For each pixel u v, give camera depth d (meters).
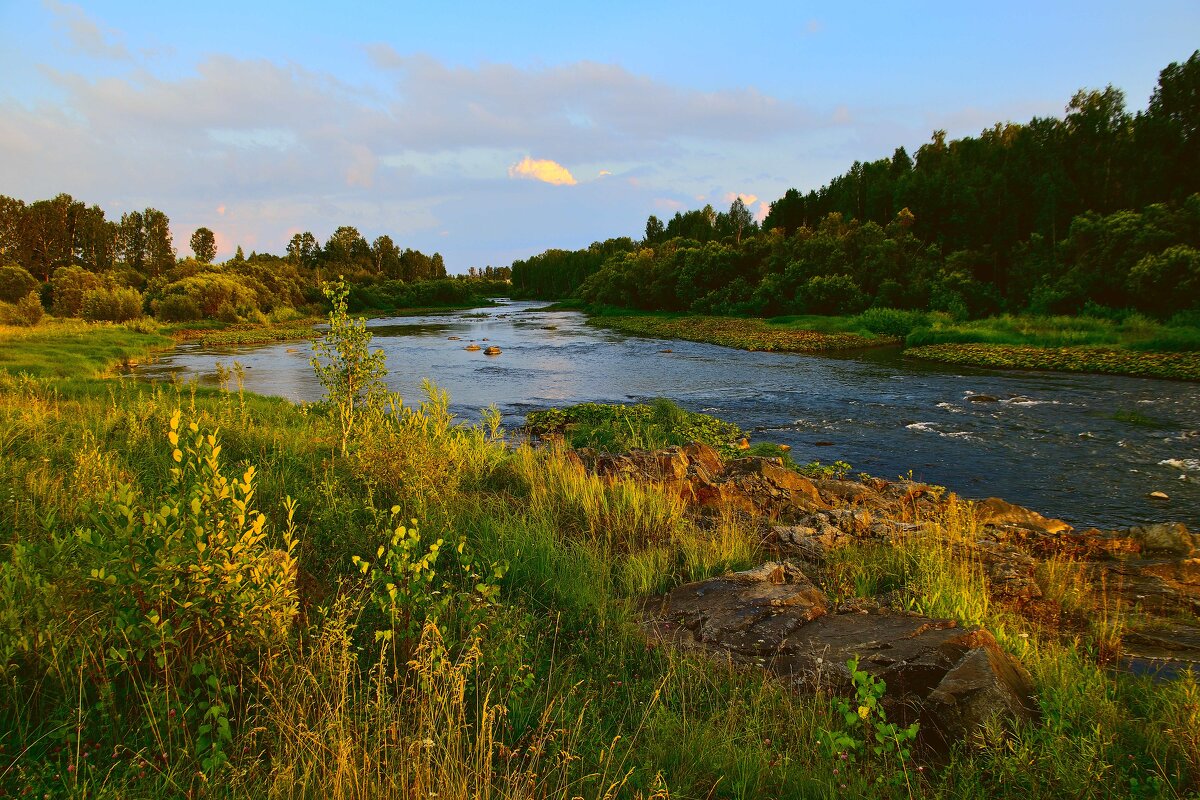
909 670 4.16
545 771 3.27
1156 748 3.59
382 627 4.30
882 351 39.06
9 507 5.70
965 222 70.12
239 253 131.50
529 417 18.59
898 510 9.98
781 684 4.27
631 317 72.19
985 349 35.78
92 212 104.12
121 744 3.05
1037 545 8.55
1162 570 7.53
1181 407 20.78
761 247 74.31
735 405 22.66
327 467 7.95
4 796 2.69
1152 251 42.88
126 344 40.69
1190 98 61.88
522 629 4.64
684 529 7.60
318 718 3.32
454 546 5.95
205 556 3.61
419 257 154.62
